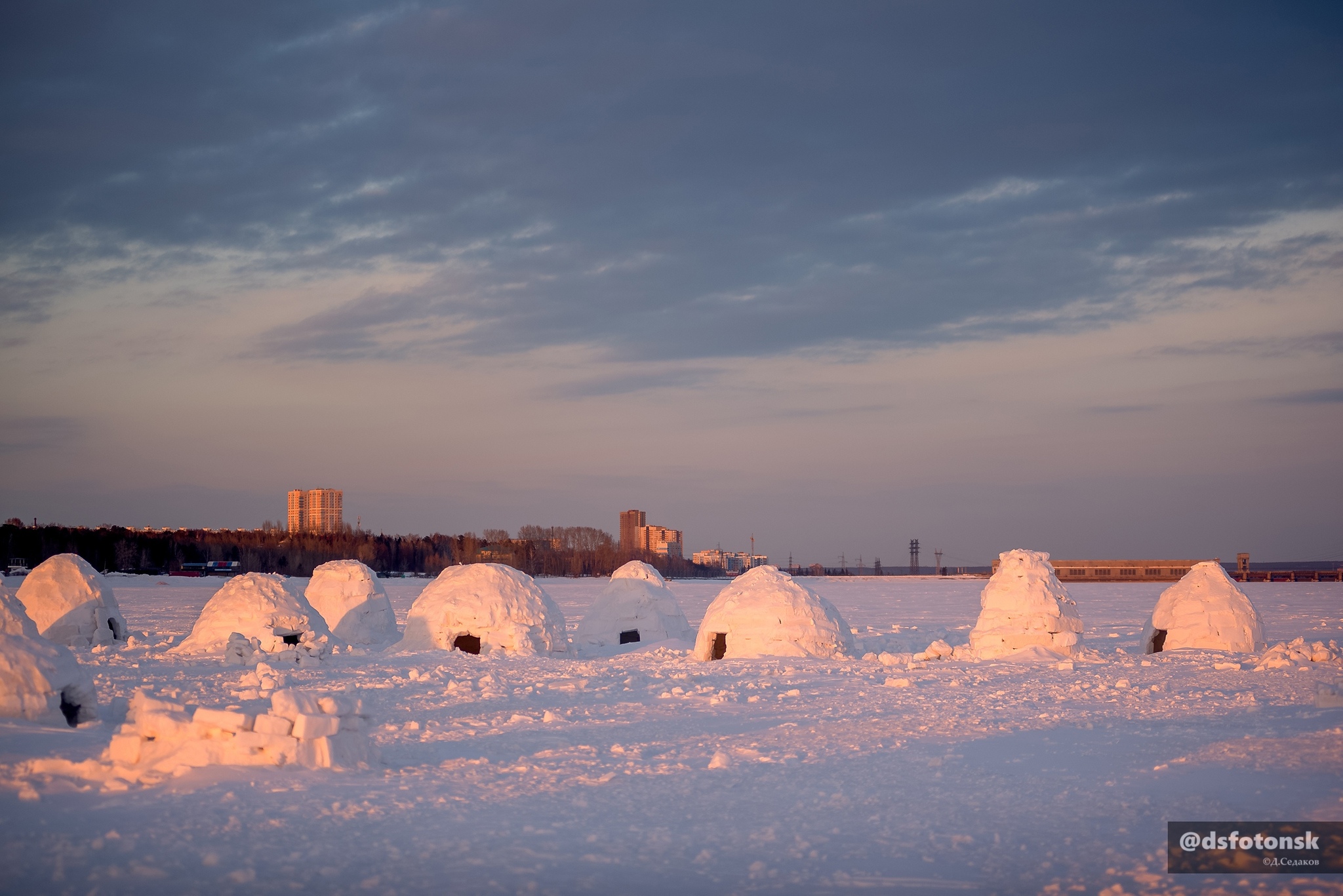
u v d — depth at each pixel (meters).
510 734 14.93
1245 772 11.83
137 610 56.38
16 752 11.62
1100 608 64.06
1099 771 12.03
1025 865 8.47
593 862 8.45
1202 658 25.55
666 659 27.94
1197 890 7.80
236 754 11.27
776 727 15.65
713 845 9.00
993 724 15.67
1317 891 7.78
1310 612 56.75
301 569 132.38
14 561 113.44
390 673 23.02
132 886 7.49
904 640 36.50
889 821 9.86
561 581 141.00
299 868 8.04
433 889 7.66
